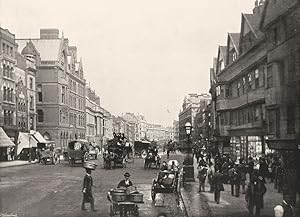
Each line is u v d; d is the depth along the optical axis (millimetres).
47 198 19844
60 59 76062
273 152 25422
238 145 36781
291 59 19859
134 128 193375
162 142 128500
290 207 12883
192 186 23312
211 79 56438
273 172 20000
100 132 113312
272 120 21062
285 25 20344
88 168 16812
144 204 17781
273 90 20703
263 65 29047
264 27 22562
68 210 16641
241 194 19000
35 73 66562
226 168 21891
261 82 29422
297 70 19547
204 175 20906
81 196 20469
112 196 14812
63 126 75688
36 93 73375
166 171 19609
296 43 19734
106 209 16922
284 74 20172
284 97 19594
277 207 10633
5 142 48281
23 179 28812
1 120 50344
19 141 54812
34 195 20672
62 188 23906
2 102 51000
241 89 36281
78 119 89875
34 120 65312
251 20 32906
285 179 14625
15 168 39562
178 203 17609
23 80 60656
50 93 73438
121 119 159875
